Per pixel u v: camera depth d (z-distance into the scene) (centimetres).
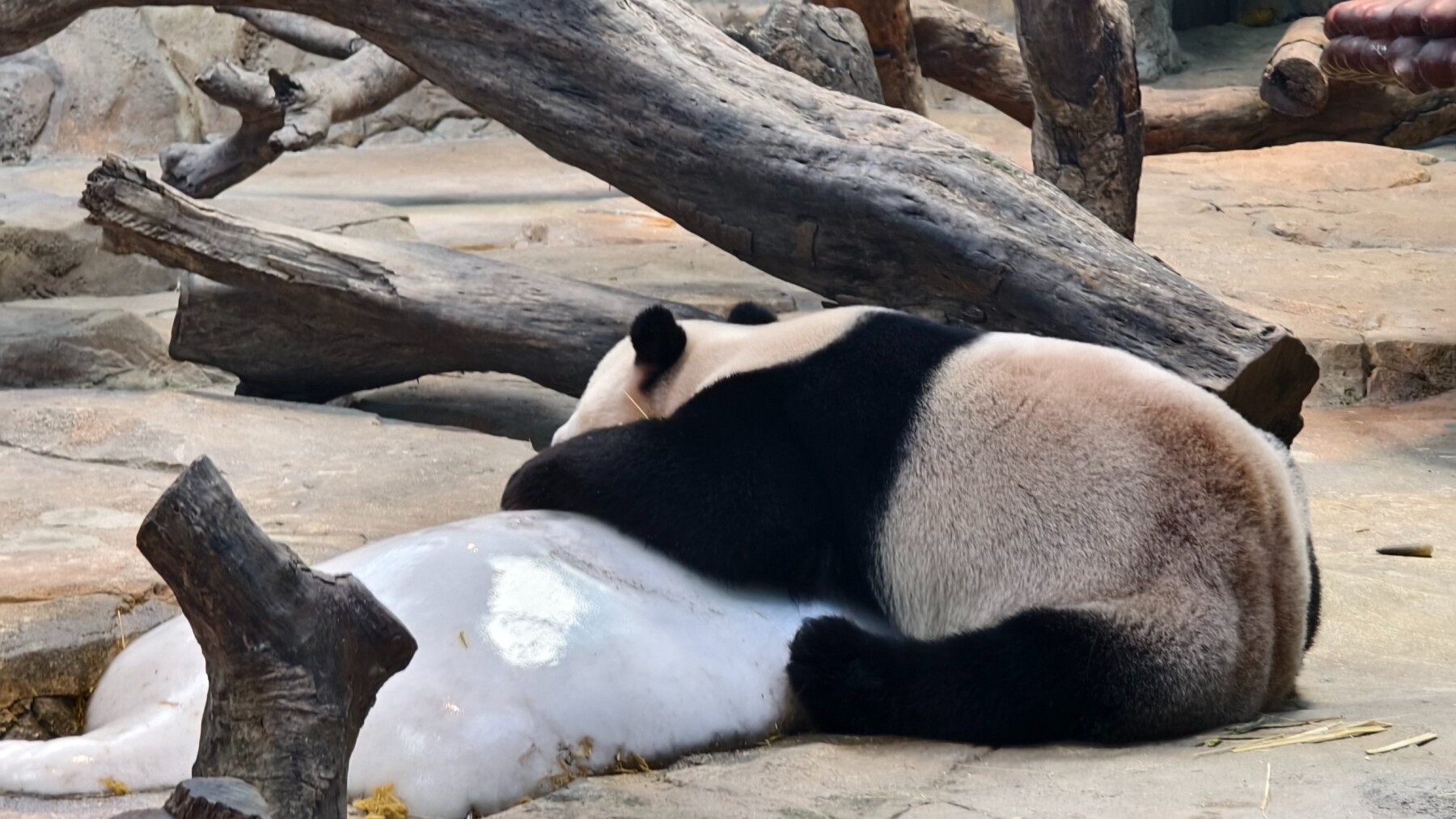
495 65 883
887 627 555
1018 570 529
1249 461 541
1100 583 516
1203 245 1642
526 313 945
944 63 1880
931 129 859
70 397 916
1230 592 518
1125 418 543
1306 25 2239
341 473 782
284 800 334
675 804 420
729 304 1234
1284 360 762
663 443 555
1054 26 1145
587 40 865
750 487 543
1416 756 445
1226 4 3250
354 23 909
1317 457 1062
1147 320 770
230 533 326
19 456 805
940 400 559
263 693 336
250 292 982
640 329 603
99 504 704
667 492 544
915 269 824
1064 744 506
